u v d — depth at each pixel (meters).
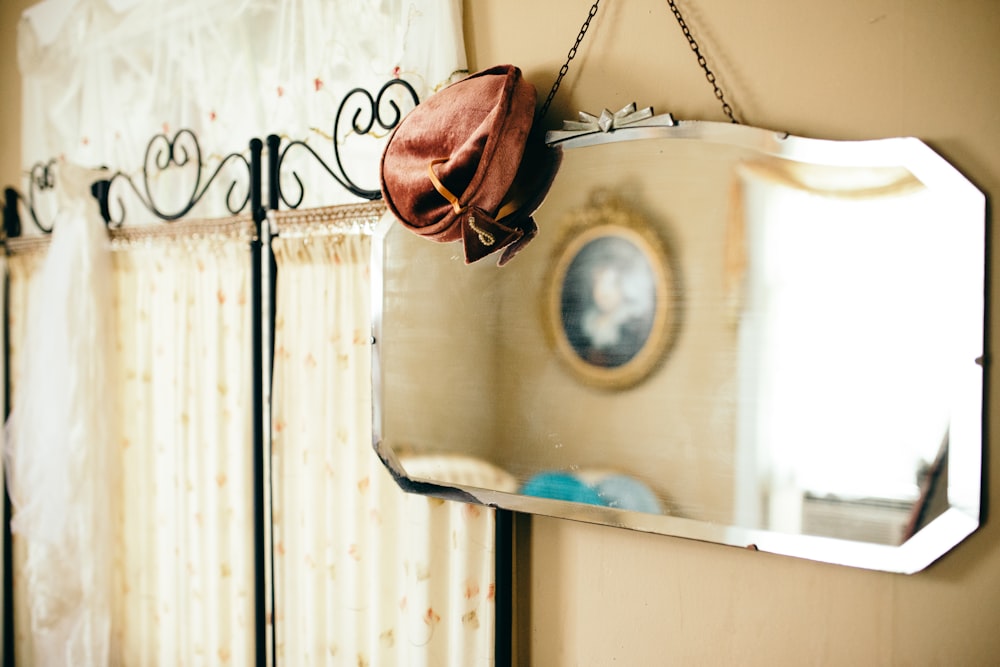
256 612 1.40
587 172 0.95
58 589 1.56
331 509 1.29
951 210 0.73
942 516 0.74
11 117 1.91
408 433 1.12
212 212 1.50
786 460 0.82
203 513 1.50
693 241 0.87
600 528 1.01
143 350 1.60
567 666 1.05
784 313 0.82
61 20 1.73
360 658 1.27
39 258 1.78
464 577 1.09
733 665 0.91
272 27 1.39
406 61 1.16
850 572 0.83
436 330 1.09
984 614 0.75
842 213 0.78
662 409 0.90
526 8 1.05
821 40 0.83
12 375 1.88
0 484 1.87
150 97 1.58
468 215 0.90
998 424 0.74
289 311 1.34
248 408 1.42
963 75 0.75
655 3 0.94
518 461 1.01
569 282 0.97
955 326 0.73
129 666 1.64
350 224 1.24
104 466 1.58
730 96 0.89
